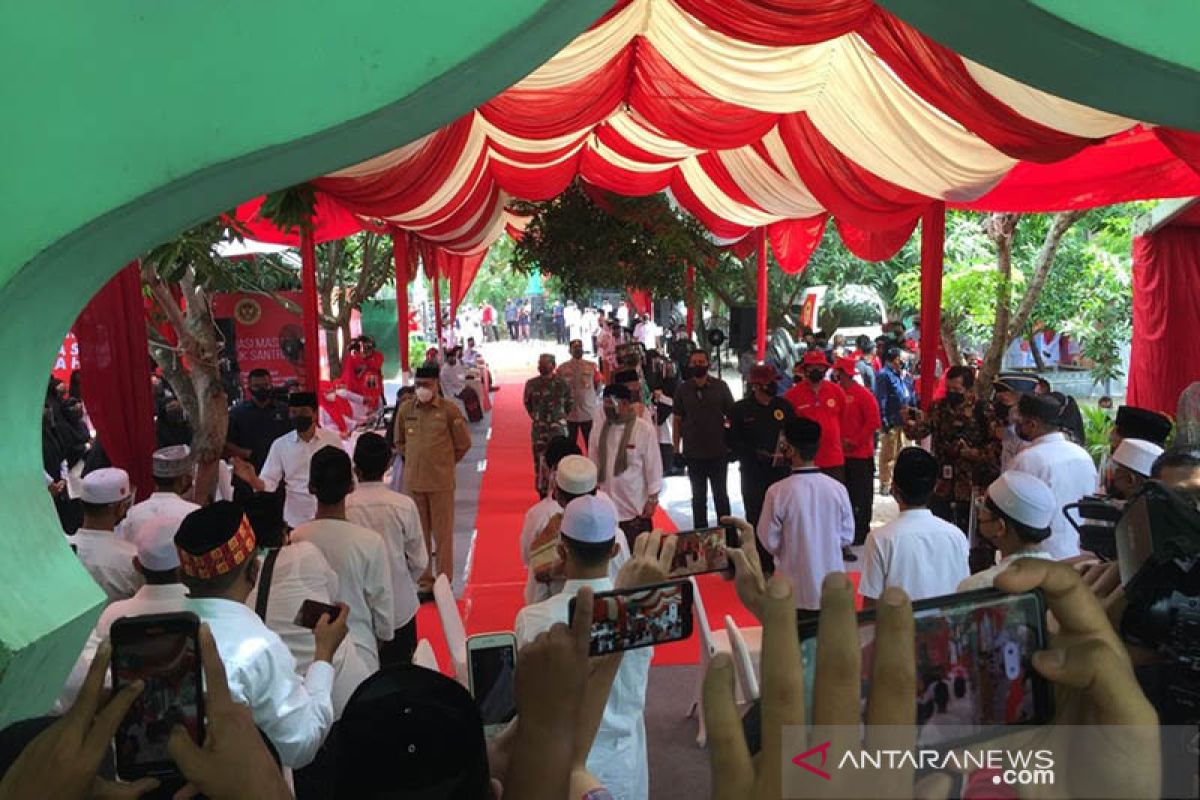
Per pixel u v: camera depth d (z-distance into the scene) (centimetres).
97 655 140
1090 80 250
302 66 208
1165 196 819
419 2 208
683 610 156
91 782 135
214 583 262
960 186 727
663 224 1441
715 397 879
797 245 1311
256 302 1455
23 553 207
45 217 202
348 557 419
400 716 123
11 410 221
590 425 1264
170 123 205
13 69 200
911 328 1914
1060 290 1286
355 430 1161
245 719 149
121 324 586
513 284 4938
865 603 422
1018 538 350
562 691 130
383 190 772
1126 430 503
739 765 95
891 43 578
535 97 807
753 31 567
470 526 991
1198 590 121
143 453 593
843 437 858
